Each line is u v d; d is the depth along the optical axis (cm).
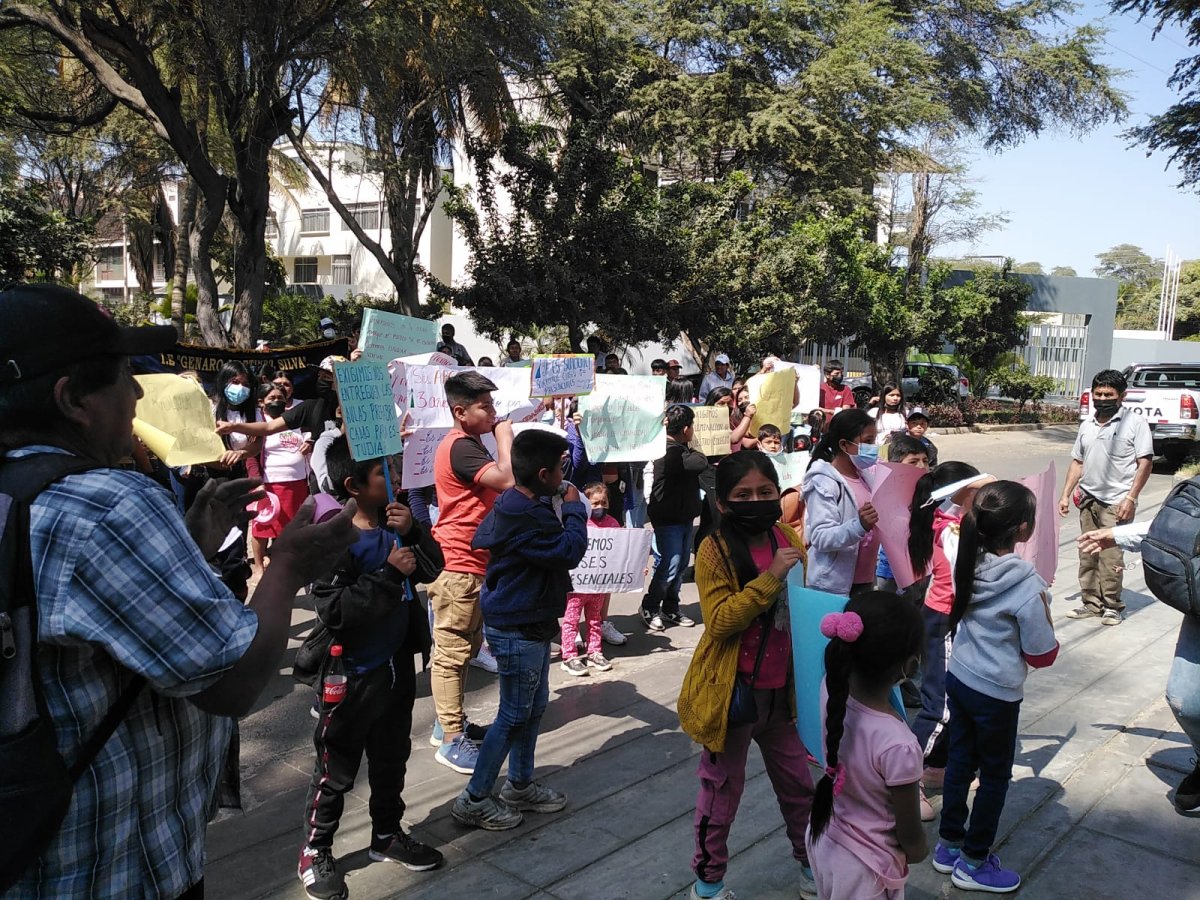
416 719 514
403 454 522
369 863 362
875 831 254
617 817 400
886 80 2212
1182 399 1566
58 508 147
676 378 1310
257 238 1371
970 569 341
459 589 436
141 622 148
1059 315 3591
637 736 489
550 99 1753
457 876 353
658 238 1593
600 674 592
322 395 719
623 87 1634
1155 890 343
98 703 155
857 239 2073
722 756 319
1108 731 487
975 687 338
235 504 209
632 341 1666
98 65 1267
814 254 1841
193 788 179
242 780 438
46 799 143
